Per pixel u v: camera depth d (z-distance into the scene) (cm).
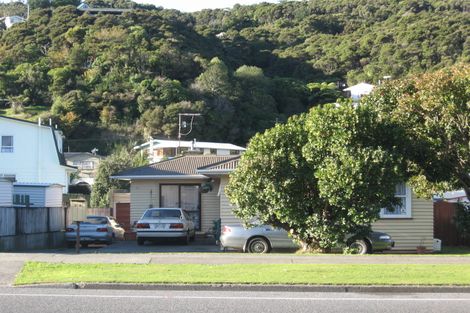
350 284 1141
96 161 6519
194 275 1234
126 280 1166
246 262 1465
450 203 2373
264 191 1727
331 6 11738
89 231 2416
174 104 7038
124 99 7438
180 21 10156
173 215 2395
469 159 1716
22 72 7606
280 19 11419
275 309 941
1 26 12100
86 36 8319
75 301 995
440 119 1689
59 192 3000
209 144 6394
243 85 7500
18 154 4309
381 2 11062
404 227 2147
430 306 978
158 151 6184
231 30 10419
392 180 1650
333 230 1717
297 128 1767
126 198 4066
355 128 1659
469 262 1480
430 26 7744
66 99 7250
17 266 1387
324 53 8875
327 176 1642
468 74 1662
